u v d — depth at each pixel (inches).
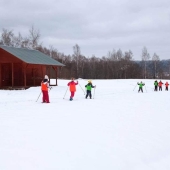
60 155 250.8
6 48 1363.2
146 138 322.3
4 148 268.8
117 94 1070.4
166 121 434.0
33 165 223.5
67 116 472.7
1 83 1348.4
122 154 260.4
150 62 3934.5
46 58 1491.1
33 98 839.7
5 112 511.5
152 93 1189.7
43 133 335.3
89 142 298.0
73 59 3969.0
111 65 3922.2
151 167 231.9
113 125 394.6
